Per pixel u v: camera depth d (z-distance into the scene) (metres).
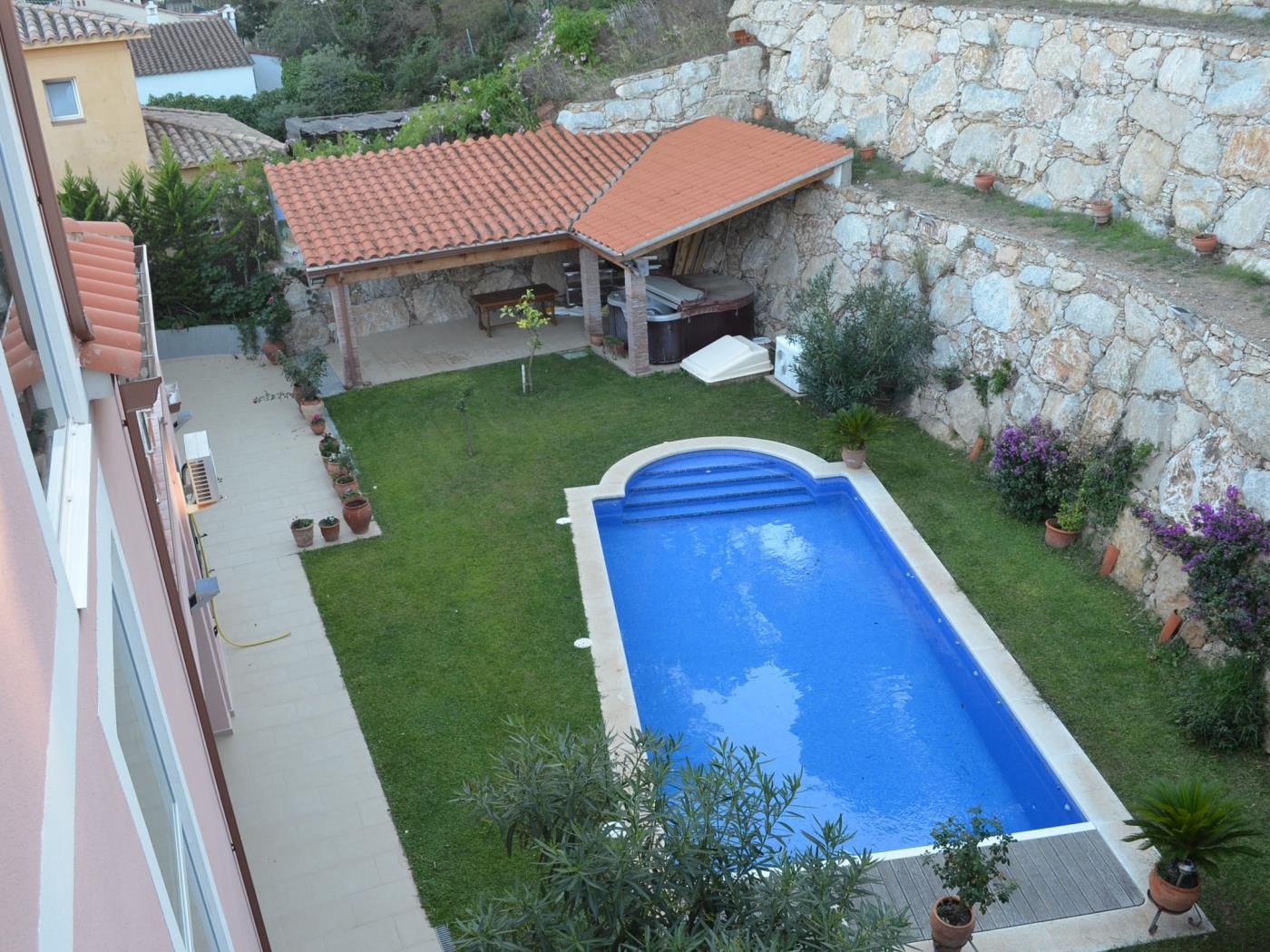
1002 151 18.62
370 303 24.47
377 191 22.45
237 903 7.05
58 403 4.40
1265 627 11.62
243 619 14.61
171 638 6.99
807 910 6.83
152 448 9.41
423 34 44.00
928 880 10.42
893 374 18.70
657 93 24.52
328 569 15.68
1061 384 15.75
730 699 13.44
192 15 50.97
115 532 4.81
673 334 21.91
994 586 14.61
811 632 14.69
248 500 17.72
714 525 17.22
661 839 7.29
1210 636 12.51
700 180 21.66
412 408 20.70
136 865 2.91
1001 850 9.32
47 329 4.32
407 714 12.68
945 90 19.66
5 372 2.77
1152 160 15.81
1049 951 9.49
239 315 23.52
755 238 23.06
